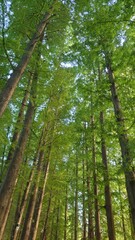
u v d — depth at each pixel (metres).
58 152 11.96
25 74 8.38
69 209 23.17
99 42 8.95
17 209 10.55
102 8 8.12
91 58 9.27
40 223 19.98
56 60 9.64
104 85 8.48
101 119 9.95
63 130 10.12
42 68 8.31
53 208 21.02
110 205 8.78
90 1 8.20
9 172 6.17
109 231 8.21
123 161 6.84
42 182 10.48
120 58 8.58
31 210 8.91
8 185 5.93
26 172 9.58
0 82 7.85
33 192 9.30
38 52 8.46
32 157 11.25
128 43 8.43
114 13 7.39
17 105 9.68
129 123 8.13
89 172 11.32
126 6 6.92
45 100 9.54
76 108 12.37
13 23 7.17
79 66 10.06
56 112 10.69
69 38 10.23
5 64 7.79
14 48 6.99
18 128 8.52
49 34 9.08
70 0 8.12
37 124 9.90
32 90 8.12
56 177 11.70
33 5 7.68
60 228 22.86
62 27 8.88
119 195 10.95
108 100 8.70
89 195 10.27
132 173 6.51
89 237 11.56
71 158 13.18
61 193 16.22
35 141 10.90
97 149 11.84
